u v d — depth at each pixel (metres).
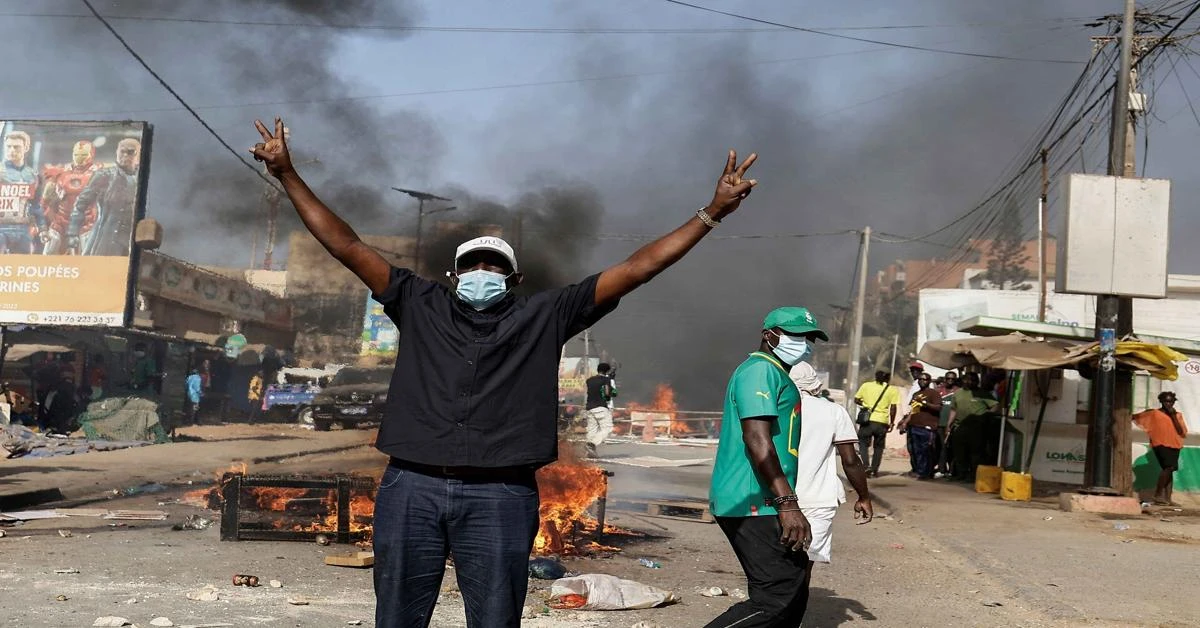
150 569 7.18
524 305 3.37
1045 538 10.62
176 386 30.55
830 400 5.86
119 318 28.47
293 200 3.43
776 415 4.46
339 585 6.79
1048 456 17.05
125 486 13.82
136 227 28.80
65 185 29.00
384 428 3.32
